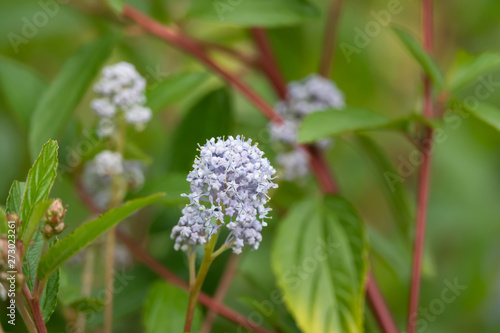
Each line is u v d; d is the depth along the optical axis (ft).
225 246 1.54
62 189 2.11
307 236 1.86
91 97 2.33
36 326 1.50
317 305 1.80
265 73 2.12
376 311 1.93
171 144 2.05
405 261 2.07
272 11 1.97
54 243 1.54
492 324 2.41
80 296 1.77
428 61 1.86
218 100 2.05
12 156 2.22
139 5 2.18
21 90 2.03
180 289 1.81
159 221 2.00
